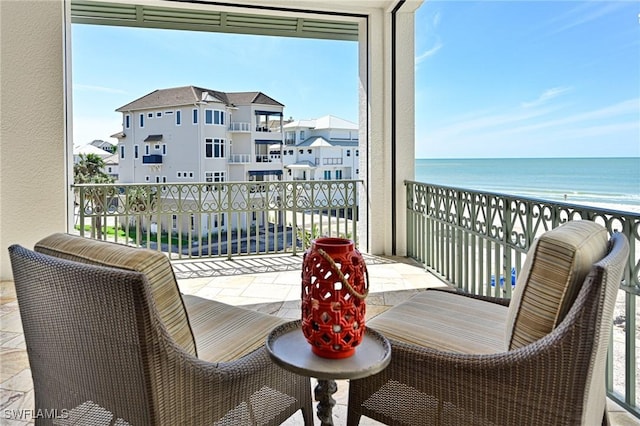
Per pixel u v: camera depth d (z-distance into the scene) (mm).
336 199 5098
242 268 4355
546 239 1107
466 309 1705
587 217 1943
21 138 3785
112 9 4484
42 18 3783
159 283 1095
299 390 1583
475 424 1220
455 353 1276
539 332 1101
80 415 1190
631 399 1770
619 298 2836
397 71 4676
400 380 1368
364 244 4992
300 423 1739
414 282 3820
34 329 1236
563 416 1061
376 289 3619
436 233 3994
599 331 1004
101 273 983
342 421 1740
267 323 1639
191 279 3955
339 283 1050
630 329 1750
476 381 1204
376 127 4754
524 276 1182
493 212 2926
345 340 1064
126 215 4426
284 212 4973
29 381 2039
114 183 4359
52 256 1144
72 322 1096
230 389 1253
